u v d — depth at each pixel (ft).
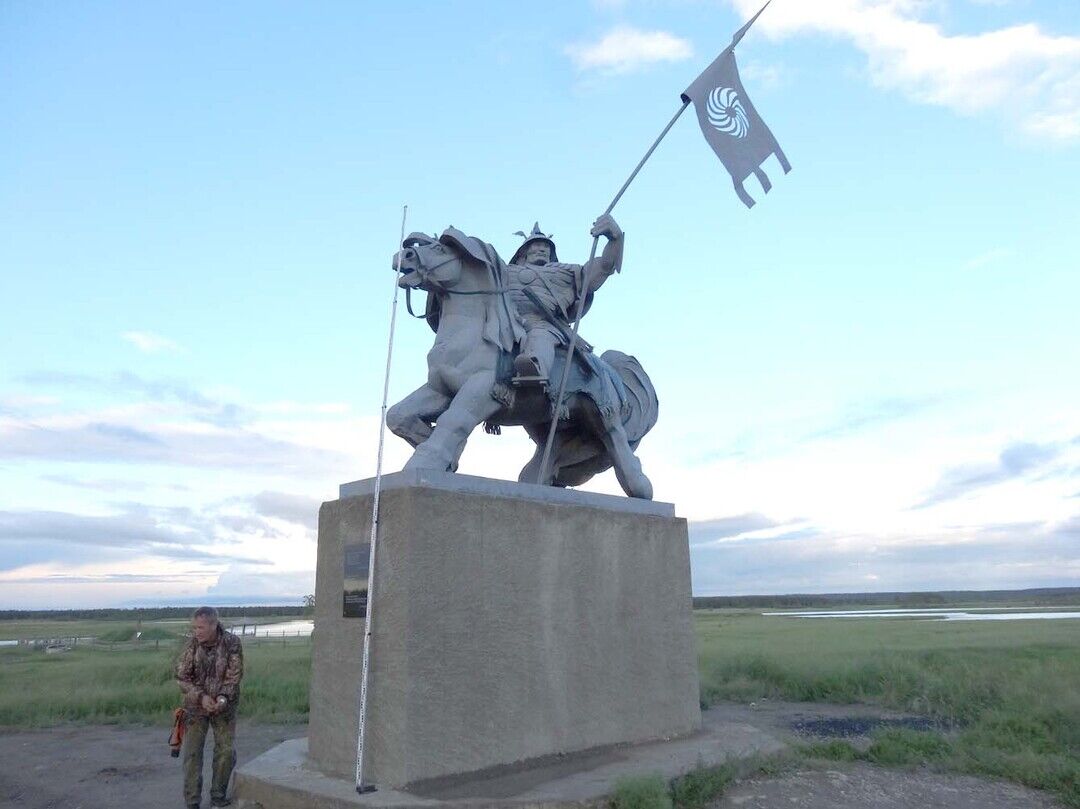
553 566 20.29
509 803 15.57
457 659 17.67
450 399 21.54
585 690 20.43
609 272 24.66
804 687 38.81
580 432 25.90
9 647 96.73
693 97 27.14
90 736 30.71
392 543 17.62
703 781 18.01
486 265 21.80
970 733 24.99
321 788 16.56
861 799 18.33
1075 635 67.87
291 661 53.31
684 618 23.95
